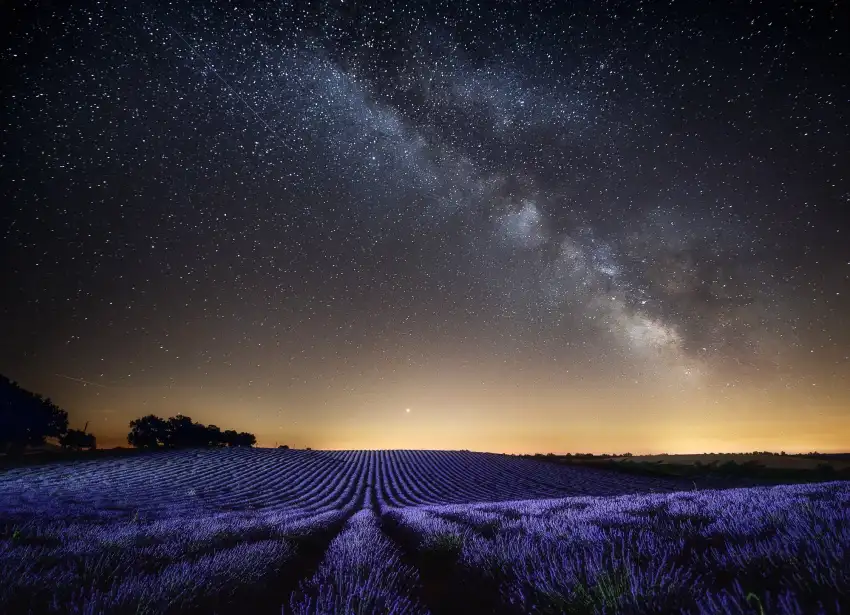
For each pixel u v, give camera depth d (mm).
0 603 3318
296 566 6574
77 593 3785
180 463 56938
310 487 47375
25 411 59656
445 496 41875
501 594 3875
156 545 7543
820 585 2414
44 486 33062
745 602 2318
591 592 3086
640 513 8242
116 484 37688
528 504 15172
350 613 3328
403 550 8633
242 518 16094
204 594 3828
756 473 47531
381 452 90375
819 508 5387
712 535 4895
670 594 2754
